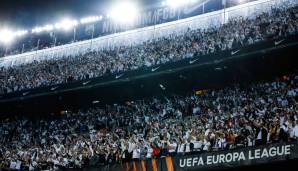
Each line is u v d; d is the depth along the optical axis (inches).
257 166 846.5
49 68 1535.4
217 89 1167.0
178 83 1241.4
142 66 1275.8
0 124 1465.3
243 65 1122.0
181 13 1510.8
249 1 1360.7
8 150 1258.0
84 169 976.9
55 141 1232.8
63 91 1333.7
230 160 816.9
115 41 1592.0
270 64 1109.7
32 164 1098.7
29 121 1446.9
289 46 1009.5
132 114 1230.3
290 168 826.8
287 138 808.3
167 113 1154.7
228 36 1209.4
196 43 1264.8
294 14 1154.0
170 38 1379.2
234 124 933.2
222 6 1421.0
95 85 1289.4
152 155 936.9
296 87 1015.0
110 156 982.4
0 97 1430.9
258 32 1135.0
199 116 1077.1
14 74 1582.2
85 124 1279.5
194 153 867.4
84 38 1686.8
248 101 1045.2
